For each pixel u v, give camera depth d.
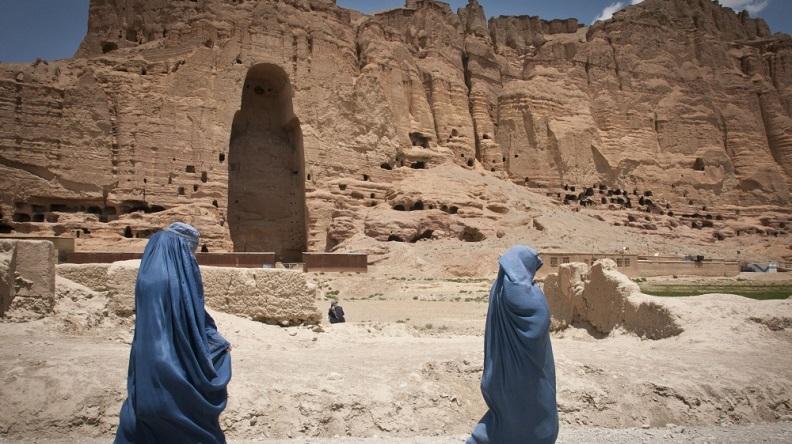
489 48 87.12
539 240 54.84
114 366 8.98
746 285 41.97
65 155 50.62
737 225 83.31
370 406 8.93
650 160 84.12
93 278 15.71
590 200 77.62
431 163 70.38
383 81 70.31
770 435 8.81
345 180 60.94
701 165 87.38
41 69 52.75
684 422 9.45
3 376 8.42
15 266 12.09
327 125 61.97
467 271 45.66
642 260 49.06
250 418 8.45
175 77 55.38
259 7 60.97
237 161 61.81
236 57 58.56
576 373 10.09
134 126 53.19
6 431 7.81
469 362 10.13
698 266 49.38
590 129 81.94
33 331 11.40
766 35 107.50
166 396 5.58
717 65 96.25
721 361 11.16
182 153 54.38
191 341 5.90
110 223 48.91
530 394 6.05
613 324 15.71
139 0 60.69
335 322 19.95
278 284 16.66
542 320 6.03
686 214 82.94
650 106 87.88
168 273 5.86
